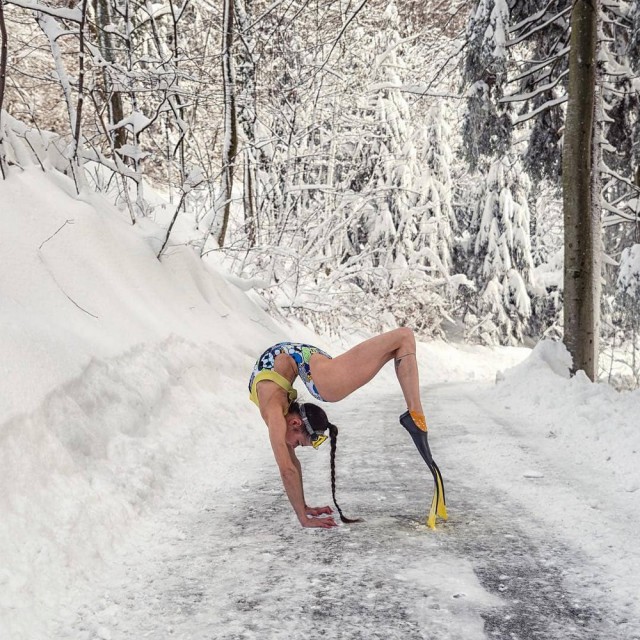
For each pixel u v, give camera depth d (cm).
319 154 1573
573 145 1094
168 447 558
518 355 2686
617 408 746
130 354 680
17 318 554
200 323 967
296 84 1533
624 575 313
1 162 774
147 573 337
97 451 479
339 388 382
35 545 335
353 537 379
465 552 350
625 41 1259
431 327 2488
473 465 546
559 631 264
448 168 2553
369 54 2081
